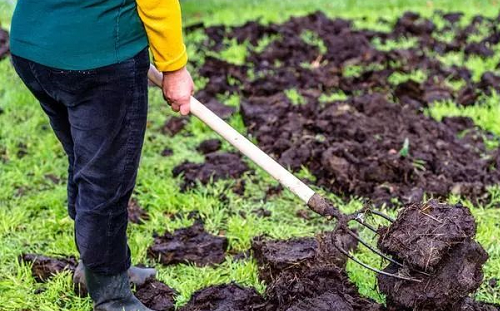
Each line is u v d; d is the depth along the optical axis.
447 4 10.84
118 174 4.13
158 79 4.27
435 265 4.16
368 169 5.87
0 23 9.20
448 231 4.18
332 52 8.66
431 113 6.99
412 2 10.80
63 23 3.93
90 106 4.03
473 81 7.84
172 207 5.59
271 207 5.59
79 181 4.18
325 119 6.69
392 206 5.60
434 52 8.75
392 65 8.24
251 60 8.41
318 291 4.53
